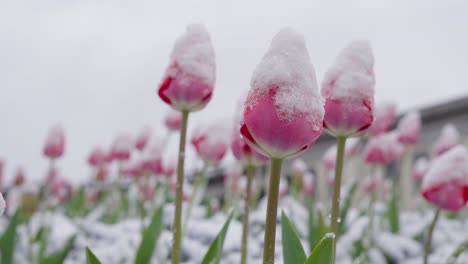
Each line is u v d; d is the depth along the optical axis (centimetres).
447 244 129
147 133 149
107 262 98
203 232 107
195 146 81
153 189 129
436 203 66
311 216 95
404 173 297
